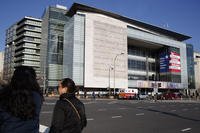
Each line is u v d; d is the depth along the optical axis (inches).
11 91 95.1
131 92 2215.8
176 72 4133.9
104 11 3383.4
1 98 93.3
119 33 3506.4
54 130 127.0
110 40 3378.4
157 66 4271.7
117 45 3452.3
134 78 3873.0
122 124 490.0
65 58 3265.3
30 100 94.9
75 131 129.2
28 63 4261.8
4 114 90.8
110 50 3353.8
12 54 4719.5
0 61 5585.6
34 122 95.3
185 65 4350.4
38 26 4355.3
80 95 2677.2
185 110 909.8
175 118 624.7
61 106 129.6
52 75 3319.4
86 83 3046.3
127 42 3821.4
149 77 4101.9
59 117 127.3
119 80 3380.9
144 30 3969.0
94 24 3253.0
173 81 4060.0
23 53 4284.0
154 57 4286.4
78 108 133.6
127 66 3535.9
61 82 142.3
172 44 4173.2
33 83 101.7
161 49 4247.0
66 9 3587.6
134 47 3993.6
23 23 4328.3
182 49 4352.9
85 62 3080.7
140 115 679.1
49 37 3388.3
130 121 541.3
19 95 93.7
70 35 3193.9
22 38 4429.1
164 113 758.5
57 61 3388.3
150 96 2310.5
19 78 99.0
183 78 4259.4
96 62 3176.7
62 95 136.1
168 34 4345.5
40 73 3484.3
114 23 3467.0
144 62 4087.1
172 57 4119.1
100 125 470.6
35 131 95.2
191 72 4539.9
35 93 100.7
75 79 3026.6
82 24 3181.6
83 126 137.8
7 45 5123.0
